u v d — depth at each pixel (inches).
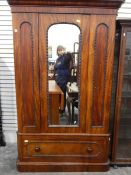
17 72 89.2
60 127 95.5
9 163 109.2
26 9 82.4
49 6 82.2
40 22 84.0
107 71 89.7
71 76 91.7
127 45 93.7
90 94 92.0
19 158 99.8
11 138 129.6
